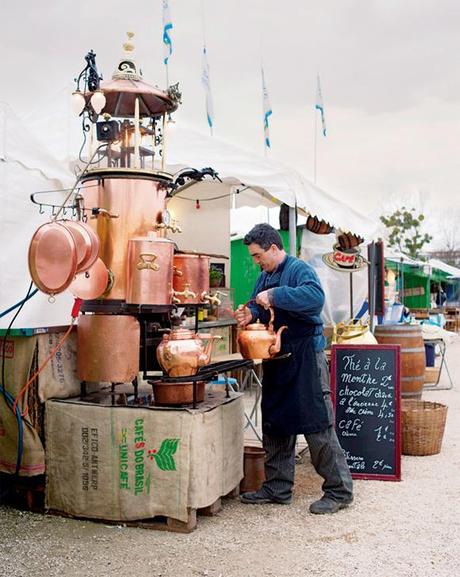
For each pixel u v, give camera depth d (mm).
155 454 3566
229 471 3924
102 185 3738
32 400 3756
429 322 14266
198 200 8453
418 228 35094
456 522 3785
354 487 4492
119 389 4281
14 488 3922
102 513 3656
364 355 4770
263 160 5738
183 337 3605
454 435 6180
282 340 3883
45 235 3344
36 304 4301
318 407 3893
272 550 3357
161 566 3160
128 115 4172
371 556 3289
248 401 7762
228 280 8805
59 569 3121
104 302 3715
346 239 8430
